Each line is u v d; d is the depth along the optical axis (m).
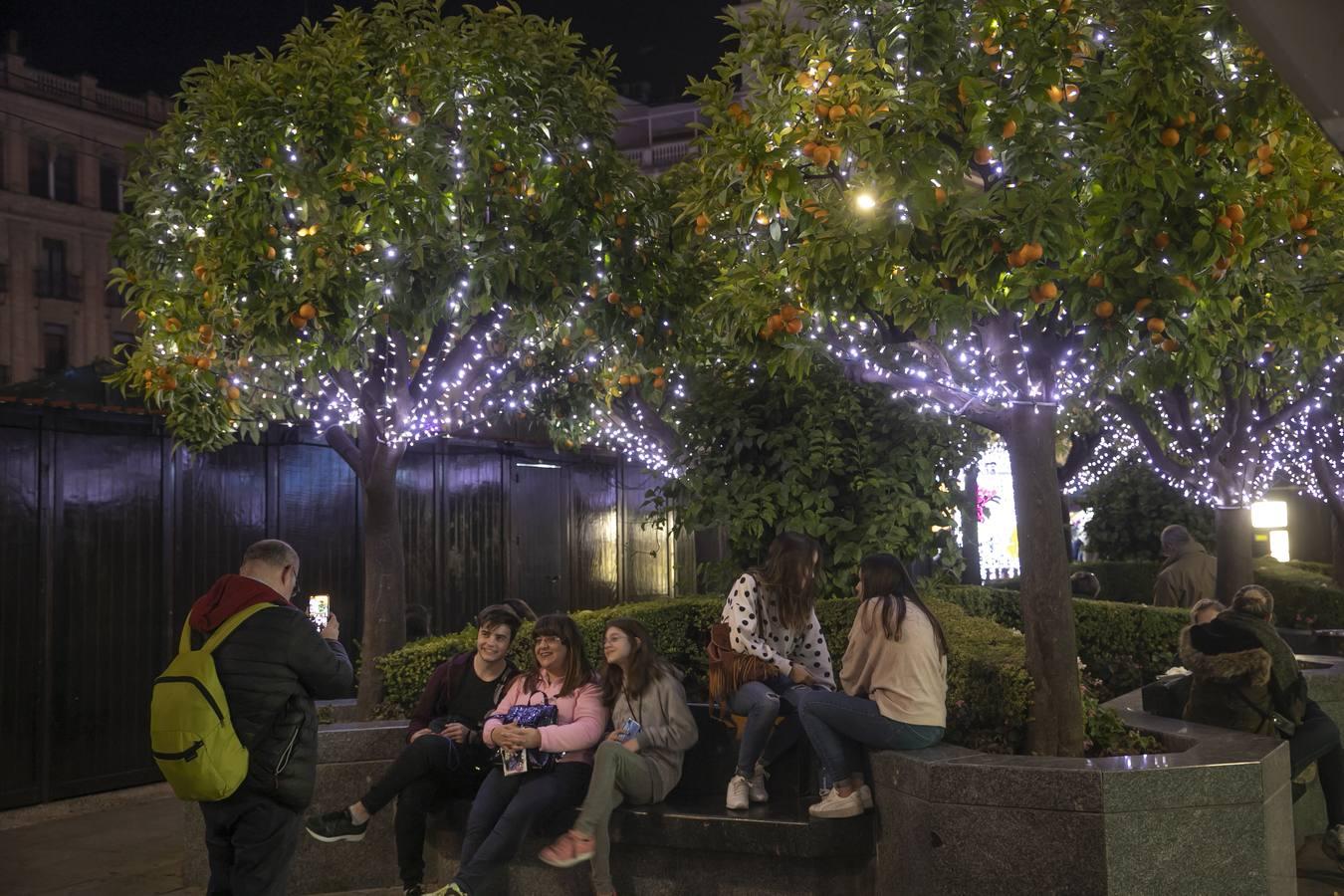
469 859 5.82
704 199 6.20
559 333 7.62
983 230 4.91
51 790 8.85
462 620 12.77
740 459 8.38
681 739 6.07
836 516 8.12
